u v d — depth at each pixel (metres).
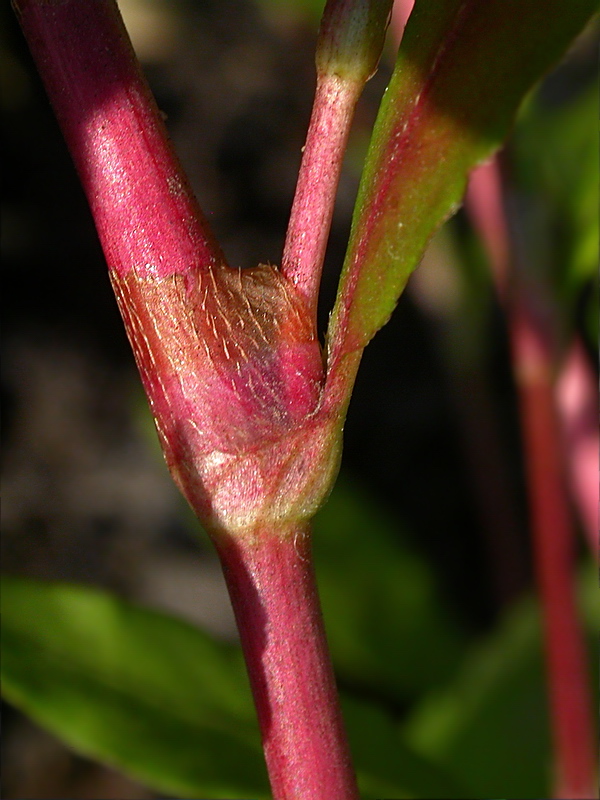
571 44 0.07
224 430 0.07
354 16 0.07
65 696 0.09
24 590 0.10
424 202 0.07
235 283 0.07
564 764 0.12
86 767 0.18
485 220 0.13
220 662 0.10
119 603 0.10
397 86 0.07
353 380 0.07
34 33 0.07
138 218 0.07
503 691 0.14
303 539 0.07
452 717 0.14
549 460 0.13
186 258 0.07
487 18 0.07
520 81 0.07
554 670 0.12
